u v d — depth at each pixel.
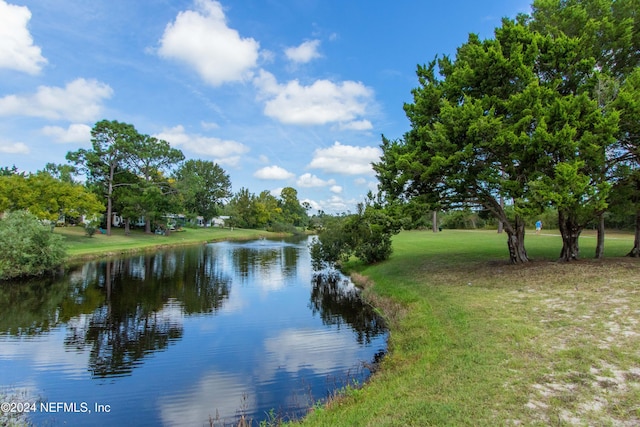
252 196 101.75
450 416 5.00
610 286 10.82
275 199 117.00
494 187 14.37
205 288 20.98
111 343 11.72
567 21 15.13
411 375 6.89
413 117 16.73
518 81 14.22
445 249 26.14
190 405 7.70
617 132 12.47
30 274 23.33
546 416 4.86
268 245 54.56
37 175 36.78
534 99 12.87
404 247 29.17
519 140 12.11
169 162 58.09
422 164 14.66
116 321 14.24
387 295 15.31
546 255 18.41
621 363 6.20
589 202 11.99
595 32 14.61
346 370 9.26
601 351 6.71
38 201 33.94
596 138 11.66
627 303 9.17
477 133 12.88
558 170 11.61
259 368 9.63
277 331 12.91
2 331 12.93
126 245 41.91
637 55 15.03
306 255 39.88
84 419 7.18
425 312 11.33
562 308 9.48
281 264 32.00
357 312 15.41
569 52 13.55
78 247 36.84
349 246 26.36
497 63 13.77
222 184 92.00
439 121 15.73
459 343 8.06
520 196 13.10
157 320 14.41
